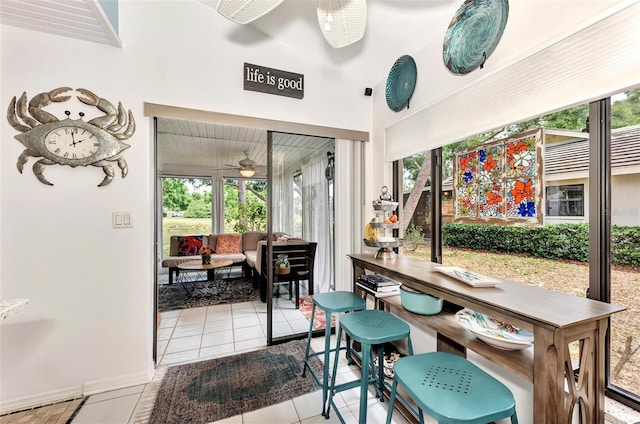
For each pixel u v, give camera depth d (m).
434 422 1.48
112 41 1.85
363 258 2.17
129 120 1.93
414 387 1.00
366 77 2.69
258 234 5.43
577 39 1.16
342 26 1.58
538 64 1.31
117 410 1.65
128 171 1.93
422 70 2.09
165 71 2.03
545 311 1.02
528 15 1.35
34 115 1.72
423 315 1.57
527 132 1.52
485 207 1.79
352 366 2.13
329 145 2.79
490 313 1.14
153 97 1.99
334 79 2.63
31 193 1.73
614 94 1.07
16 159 1.70
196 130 3.42
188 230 5.91
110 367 1.87
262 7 1.40
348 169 2.74
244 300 3.79
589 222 1.23
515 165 1.59
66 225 1.79
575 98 1.17
